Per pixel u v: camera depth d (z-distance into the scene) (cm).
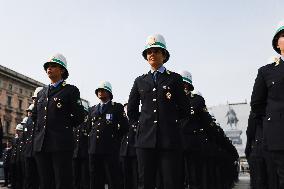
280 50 372
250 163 807
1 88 4300
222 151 1029
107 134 702
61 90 495
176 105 428
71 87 501
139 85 436
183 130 627
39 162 485
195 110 630
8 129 4409
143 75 443
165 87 420
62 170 473
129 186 827
